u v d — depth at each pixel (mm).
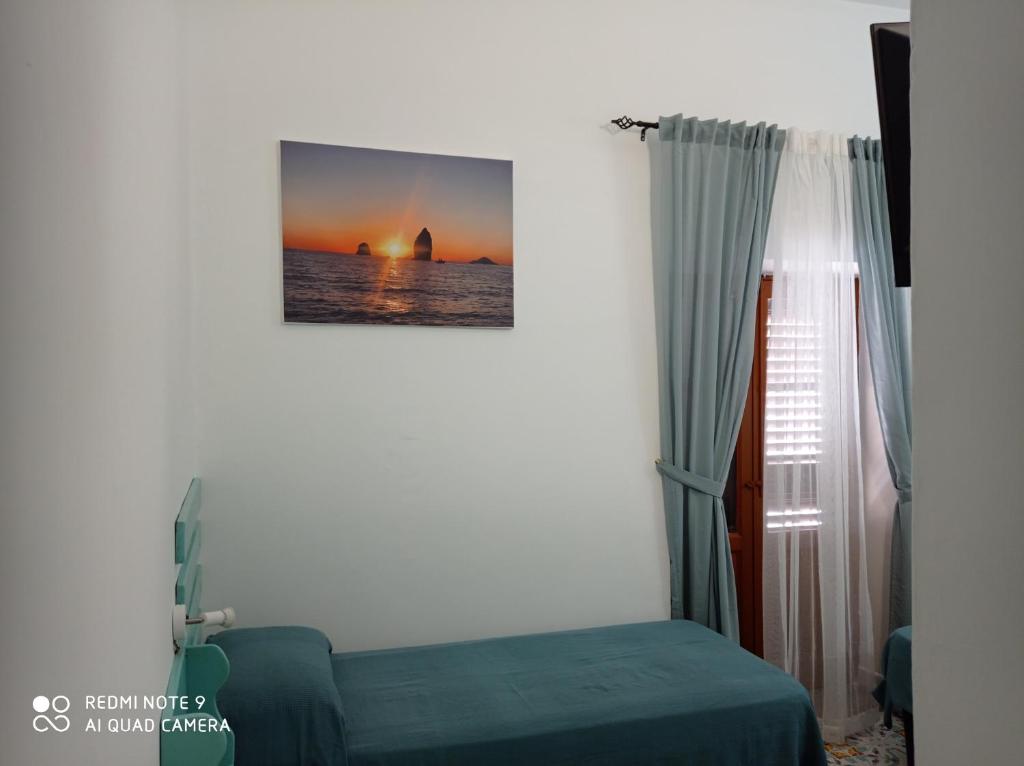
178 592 1864
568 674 2564
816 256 3463
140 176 1303
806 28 3543
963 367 599
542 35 3172
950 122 612
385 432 2965
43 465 603
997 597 566
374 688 2453
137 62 1285
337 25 2922
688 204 3266
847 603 3451
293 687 2080
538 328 3162
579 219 3217
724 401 3309
